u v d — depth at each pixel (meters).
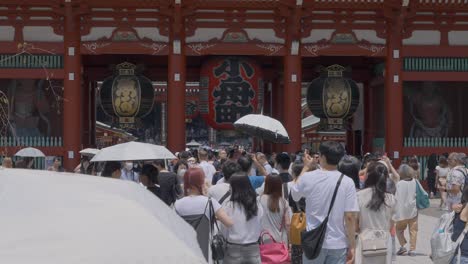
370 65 48.00
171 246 3.57
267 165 21.27
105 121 80.94
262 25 41.50
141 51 40.88
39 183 4.22
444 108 43.41
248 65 42.06
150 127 101.25
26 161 32.59
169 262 3.46
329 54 41.94
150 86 42.72
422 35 42.50
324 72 43.09
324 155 11.89
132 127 42.59
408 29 42.47
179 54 40.97
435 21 42.47
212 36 41.28
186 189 12.38
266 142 49.62
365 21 42.22
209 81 41.97
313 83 43.22
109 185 4.68
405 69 42.44
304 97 81.12
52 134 40.84
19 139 40.41
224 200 13.49
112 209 3.89
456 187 23.00
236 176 12.70
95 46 40.72
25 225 3.57
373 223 12.83
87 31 40.75
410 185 21.00
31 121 40.72
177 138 40.66
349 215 11.59
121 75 42.19
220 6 40.75
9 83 40.81
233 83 41.78
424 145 43.06
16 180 4.23
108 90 42.09
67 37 40.22
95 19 40.75
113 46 40.78
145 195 4.98
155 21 41.00
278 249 13.41
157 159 18.48
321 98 42.66
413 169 22.84
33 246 3.39
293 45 41.34
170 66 41.06
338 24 42.00
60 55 40.41
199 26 41.22
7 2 39.41
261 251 13.40
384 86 43.84
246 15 41.31
